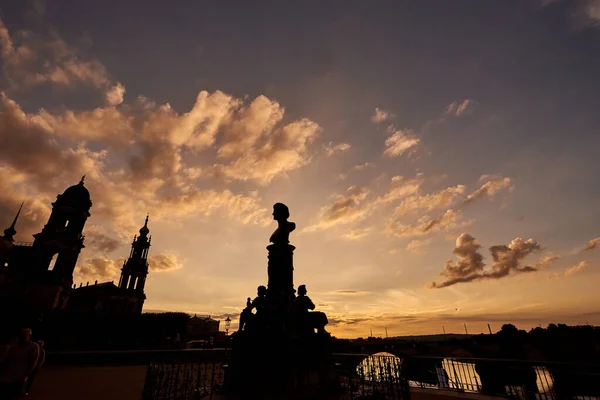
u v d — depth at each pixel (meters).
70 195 47.44
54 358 23.45
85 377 16.23
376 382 10.12
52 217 44.59
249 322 11.04
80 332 33.25
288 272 12.12
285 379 9.22
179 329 41.09
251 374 9.58
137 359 24.16
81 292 54.41
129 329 36.78
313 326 11.64
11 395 7.00
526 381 9.28
